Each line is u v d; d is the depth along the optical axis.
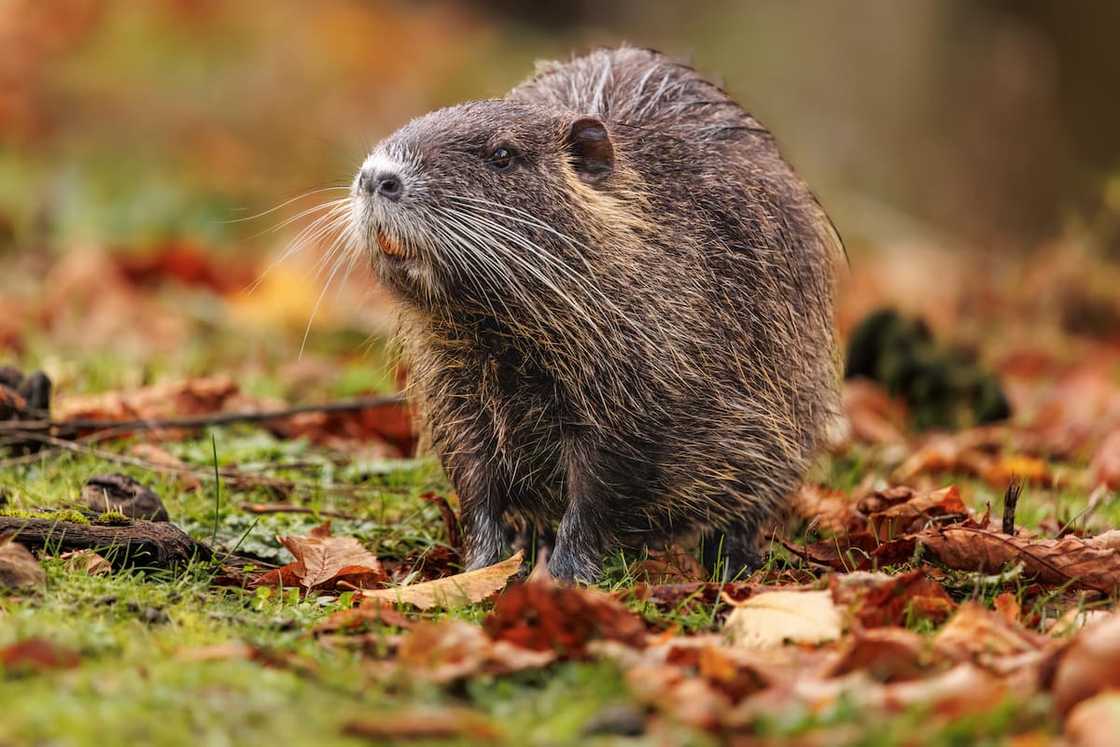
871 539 9.50
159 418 12.66
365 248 9.00
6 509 9.14
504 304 8.96
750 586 8.21
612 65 10.67
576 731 5.86
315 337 17.58
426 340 9.46
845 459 13.28
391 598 8.16
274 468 11.39
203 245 22.28
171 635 7.07
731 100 10.80
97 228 23.28
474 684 6.45
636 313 9.21
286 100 30.70
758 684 6.44
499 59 36.50
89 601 7.56
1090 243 24.14
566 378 9.16
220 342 17.00
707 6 35.81
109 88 30.31
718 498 9.70
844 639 7.34
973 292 22.86
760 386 9.83
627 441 9.28
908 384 15.27
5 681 6.20
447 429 9.57
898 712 6.02
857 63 31.86
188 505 10.19
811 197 10.90
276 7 35.56
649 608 8.02
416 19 38.19
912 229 29.55
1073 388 17.92
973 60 31.09
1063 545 8.72
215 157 28.38
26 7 31.80
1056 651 6.29
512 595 6.97
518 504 9.73
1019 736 5.83
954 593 8.62
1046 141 30.61
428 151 8.84
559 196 9.00
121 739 5.62
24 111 28.36
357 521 10.34
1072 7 31.27
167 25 33.09
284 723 5.90
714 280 9.59
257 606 8.02
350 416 13.05
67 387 13.70
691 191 9.73
